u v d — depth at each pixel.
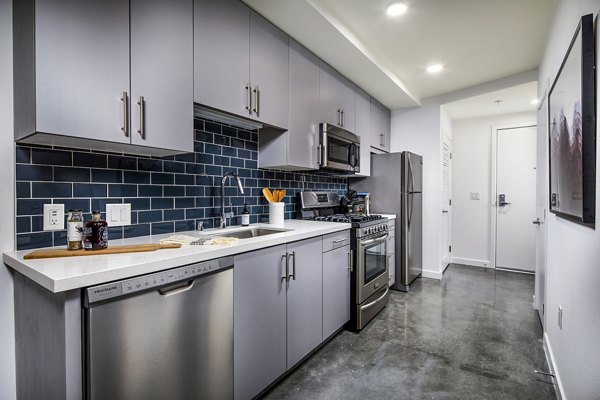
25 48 1.11
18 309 1.22
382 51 2.71
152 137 1.36
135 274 1.03
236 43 1.79
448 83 3.47
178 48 1.47
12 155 1.24
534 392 1.68
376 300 2.70
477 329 2.46
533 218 4.18
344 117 2.96
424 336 2.34
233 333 1.42
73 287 0.89
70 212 1.24
